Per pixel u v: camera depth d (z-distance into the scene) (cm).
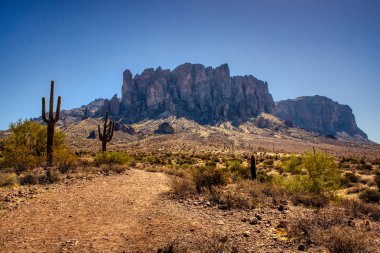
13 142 2131
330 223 702
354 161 5362
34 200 996
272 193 1230
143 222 773
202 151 11394
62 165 1827
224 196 1071
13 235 657
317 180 1339
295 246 584
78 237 651
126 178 1686
